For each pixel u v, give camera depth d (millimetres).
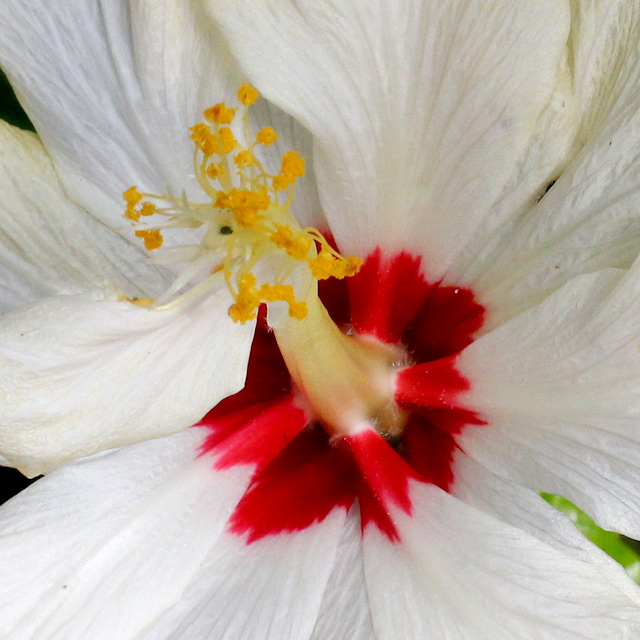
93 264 256
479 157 246
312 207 258
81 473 240
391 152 249
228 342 240
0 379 231
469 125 245
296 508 249
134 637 238
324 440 258
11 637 231
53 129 251
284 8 239
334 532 246
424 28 241
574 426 239
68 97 250
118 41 247
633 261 237
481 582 234
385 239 257
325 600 242
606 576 236
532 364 242
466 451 248
